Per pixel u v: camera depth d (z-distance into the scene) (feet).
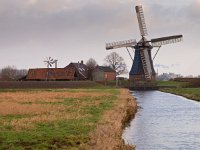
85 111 122.93
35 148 65.00
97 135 75.87
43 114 111.55
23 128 83.30
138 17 448.24
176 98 281.74
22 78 495.82
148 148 85.20
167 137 100.17
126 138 98.22
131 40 458.09
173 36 439.22
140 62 457.68
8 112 114.42
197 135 103.55
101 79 558.97
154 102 237.86
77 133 78.59
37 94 223.30
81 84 404.16
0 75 611.06
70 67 499.92
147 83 457.68
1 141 68.80
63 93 238.07
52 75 483.51
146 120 137.80
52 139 71.51
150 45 451.53
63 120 97.96
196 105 212.64
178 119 141.79
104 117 106.32
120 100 181.06
